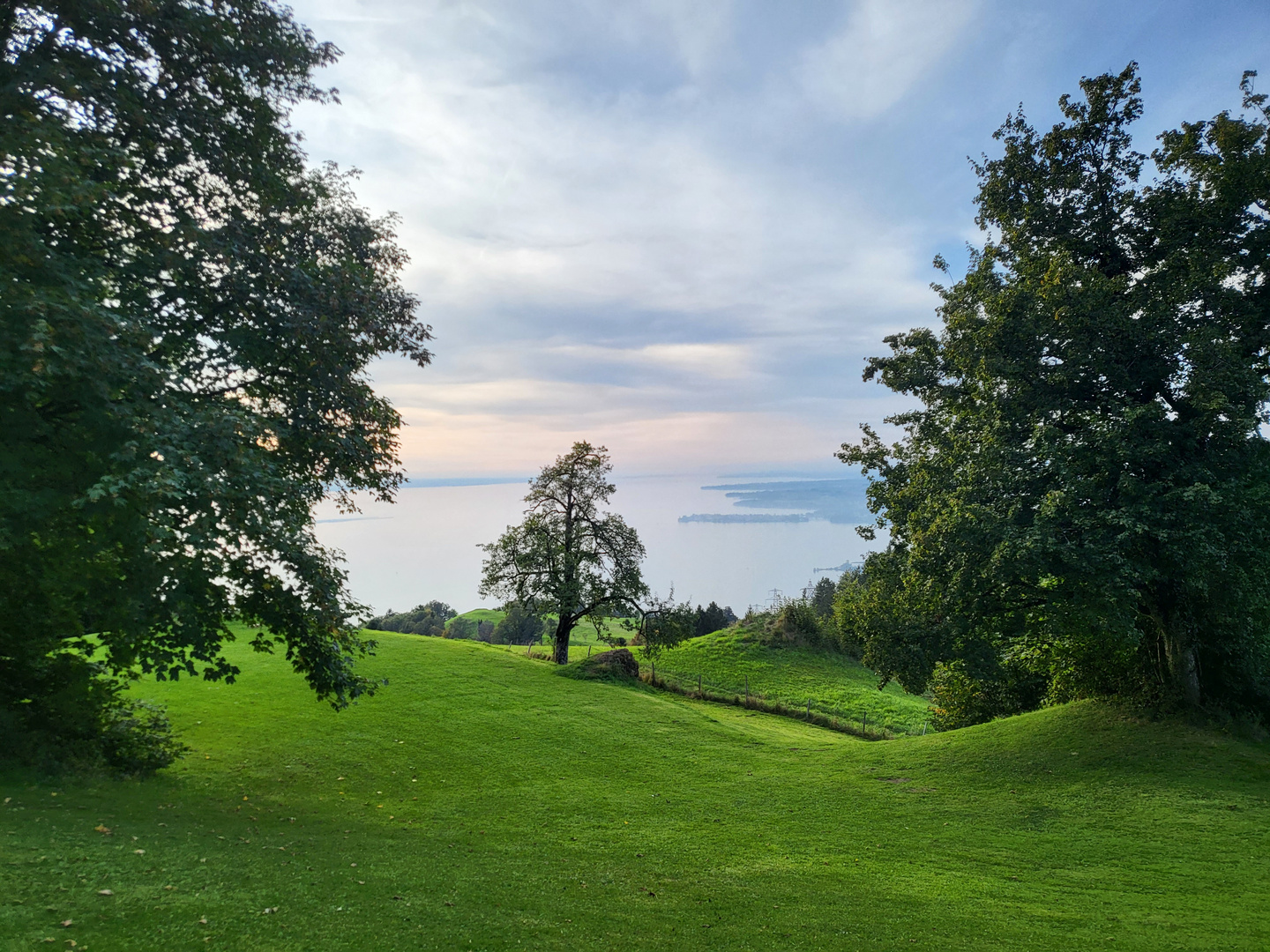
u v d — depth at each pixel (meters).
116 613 12.92
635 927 10.22
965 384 24.64
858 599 24.91
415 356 18.31
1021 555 18.30
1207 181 20.97
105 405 11.65
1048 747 22.12
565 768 22.84
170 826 11.39
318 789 18.03
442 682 32.09
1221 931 10.76
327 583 14.77
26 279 11.59
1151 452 18.64
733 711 39.47
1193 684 21.44
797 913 11.47
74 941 6.47
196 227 13.79
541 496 46.78
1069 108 22.27
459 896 10.44
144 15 13.09
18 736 13.28
